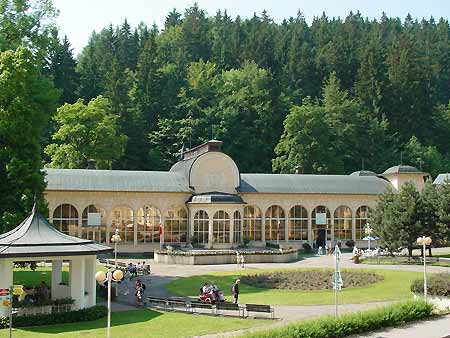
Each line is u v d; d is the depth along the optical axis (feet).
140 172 244.42
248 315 110.11
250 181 255.29
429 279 120.37
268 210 253.44
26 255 101.55
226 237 232.32
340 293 136.77
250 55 505.25
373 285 148.25
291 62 505.25
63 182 224.94
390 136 422.00
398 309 93.86
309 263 204.74
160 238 233.35
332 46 524.11
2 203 139.74
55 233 112.37
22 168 139.95
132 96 404.77
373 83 447.83
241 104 410.52
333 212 259.60
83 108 297.94
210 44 577.84
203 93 430.61
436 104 484.33
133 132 371.76
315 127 364.99
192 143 384.06
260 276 163.53
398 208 206.39
